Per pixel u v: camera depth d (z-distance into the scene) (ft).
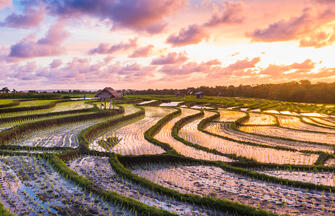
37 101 173.58
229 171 45.85
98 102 193.36
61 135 70.44
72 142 61.67
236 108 224.94
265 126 120.67
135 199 30.07
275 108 233.96
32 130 75.25
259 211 26.05
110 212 25.61
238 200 31.53
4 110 107.04
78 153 51.49
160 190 32.37
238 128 114.01
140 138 74.02
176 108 178.29
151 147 62.75
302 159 58.03
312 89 400.06
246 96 527.40
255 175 42.09
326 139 88.58
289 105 277.44
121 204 27.07
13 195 28.35
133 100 232.73
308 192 35.42
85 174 39.52
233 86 598.75
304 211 28.43
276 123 130.72
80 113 115.55
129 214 25.45
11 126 75.61
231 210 27.07
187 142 69.77
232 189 35.94
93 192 30.12
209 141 77.20
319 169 47.70
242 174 43.86
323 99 367.04
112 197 28.07
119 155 49.55
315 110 218.79
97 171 41.34
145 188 34.35
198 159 51.98
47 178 34.45
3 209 22.67
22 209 25.04
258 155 60.75
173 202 29.76
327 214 27.68
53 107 143.74
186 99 283.38
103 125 87.20
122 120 106.22
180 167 48.21
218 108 220.84
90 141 68.08
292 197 33.12
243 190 35.60
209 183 38.65
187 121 124.57
